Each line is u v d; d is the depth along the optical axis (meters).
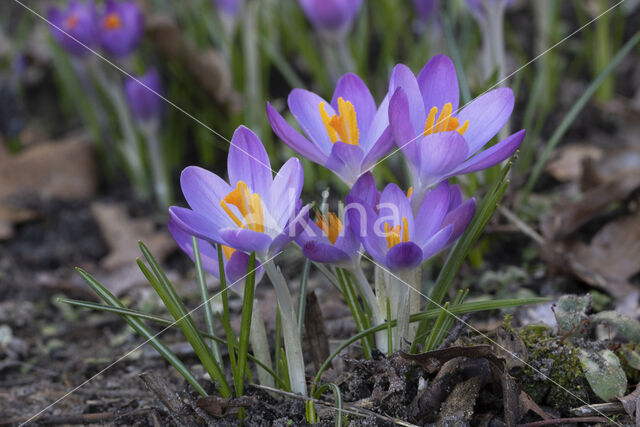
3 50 1.39
